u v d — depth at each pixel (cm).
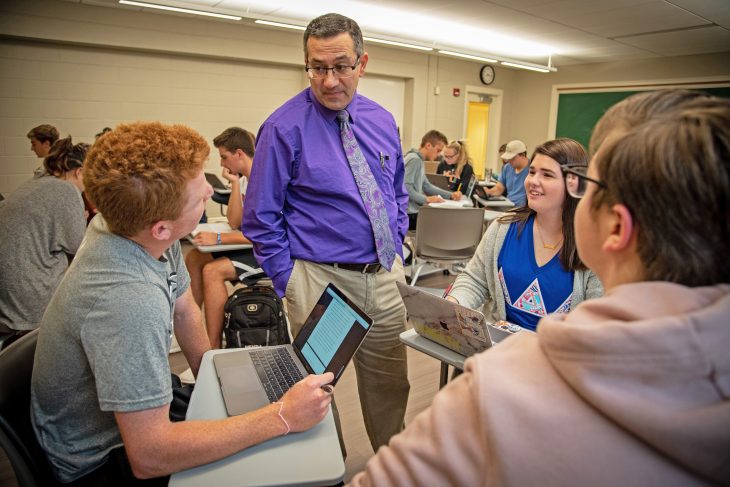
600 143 47
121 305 86
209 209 610
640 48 695
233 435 89
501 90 921
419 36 659
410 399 243
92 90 527
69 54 509
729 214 38
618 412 37
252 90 627
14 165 501
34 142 408
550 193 151
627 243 43
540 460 40
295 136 161
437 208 359
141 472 86
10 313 220
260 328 210
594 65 835
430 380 263
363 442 206
